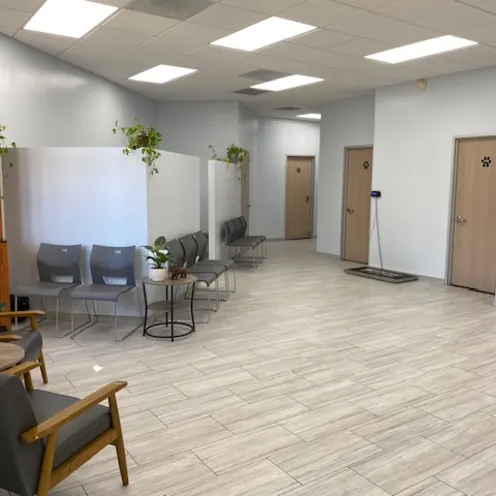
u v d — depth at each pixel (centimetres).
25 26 482
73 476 244
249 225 1097
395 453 267
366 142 865
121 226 496
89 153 493
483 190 653
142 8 430
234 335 468
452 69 646
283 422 301
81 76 659
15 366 251
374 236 805
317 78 712
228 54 580
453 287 689
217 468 252
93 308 510
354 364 396
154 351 423
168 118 942
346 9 421
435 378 369
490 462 260
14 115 525
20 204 505
